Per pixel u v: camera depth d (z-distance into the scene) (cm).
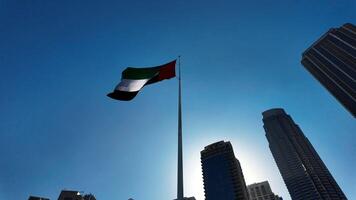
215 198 19375
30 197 13425
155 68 2084
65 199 13375
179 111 1617
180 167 1284
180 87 1802
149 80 2025
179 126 1515
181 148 1383
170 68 2045
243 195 18575
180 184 1212
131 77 2020
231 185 19450
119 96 1912
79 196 13675
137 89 1939
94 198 14900
